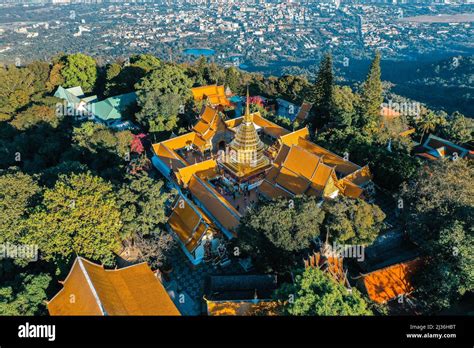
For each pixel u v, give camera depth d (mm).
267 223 58031
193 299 61125
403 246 68500
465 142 103312
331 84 111938
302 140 95875
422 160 90875
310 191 74812
